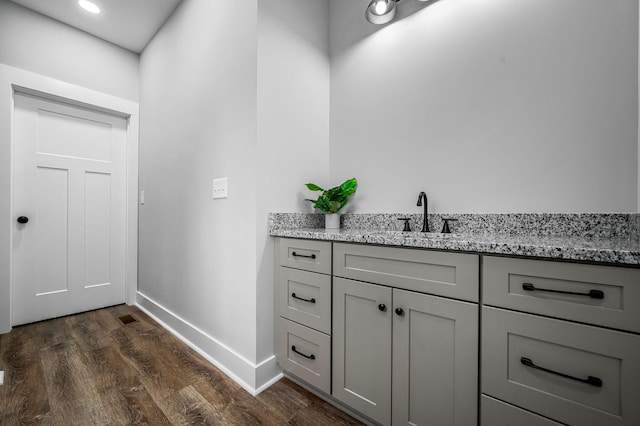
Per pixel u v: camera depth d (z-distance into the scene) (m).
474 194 1.25
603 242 0.82
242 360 1.35
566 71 1.04
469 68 1.27
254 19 1.34
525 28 1.13
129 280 2.47
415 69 1.44
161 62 2.16
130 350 1.66
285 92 1.48
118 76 2.40
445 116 1.34
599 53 0.98
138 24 2.15
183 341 1.79
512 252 0.71
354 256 1.07
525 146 1.13
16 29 1.91
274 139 1.41
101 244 2.38
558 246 0.65
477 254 0.79
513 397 0.73
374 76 1.61
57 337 1.82
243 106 1.39
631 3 0.93
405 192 1.48
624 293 0.59
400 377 0.94
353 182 1.59
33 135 2.06
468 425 0.80
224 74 1.52
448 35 1.33
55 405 1.17
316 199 1.68
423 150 1.41
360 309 1.05
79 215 2.27
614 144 0.96
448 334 0.84
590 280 0.63
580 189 1.01
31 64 1.97
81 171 2.28
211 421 1.10
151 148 2.29
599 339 0.62
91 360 1.54
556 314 0.67
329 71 1.81
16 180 1.98
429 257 0.88
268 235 1.39
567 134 1.04
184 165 1.86
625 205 0.93
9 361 1.51
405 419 0.93
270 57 1.39
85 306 2.30
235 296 1.43
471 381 0.80
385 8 1.44
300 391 1.30
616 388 0.60
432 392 0.87
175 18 1.99
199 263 1.71
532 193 1.11
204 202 1.67
